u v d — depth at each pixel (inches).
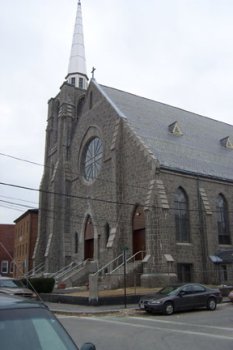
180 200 1252.5
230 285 1203.2
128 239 1253.1
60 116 1785.2
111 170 1374.3
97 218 1419.8
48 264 1557.6
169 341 483.2
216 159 1496.1
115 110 1425.9
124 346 451.5
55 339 183.5
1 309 185.6
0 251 2940.5
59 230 1617.9
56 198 1651.1
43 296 1098.1
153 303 780.6
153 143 1334.9
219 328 592.4
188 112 1785.2
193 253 1225.4
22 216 2449.6
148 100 1674.5
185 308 805.2
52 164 1824.6
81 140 1635.1
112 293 1007.0
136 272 1142.3
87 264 1352.1
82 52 2092.8
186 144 1462.8
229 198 1390.3
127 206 1279.5
